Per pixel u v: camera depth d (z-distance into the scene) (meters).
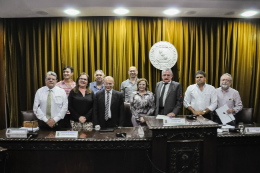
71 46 3.46
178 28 3.54
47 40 3.47
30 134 1.83
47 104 2.21
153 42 3.51
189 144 1.78
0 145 1.80
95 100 2.40
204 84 2.77
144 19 3.49
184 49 3.56
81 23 3.45
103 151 1.83
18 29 3.43
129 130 2.09
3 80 3.49
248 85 3.67
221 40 3.60
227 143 1.89
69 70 2.97
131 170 1.84
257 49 3.66
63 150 1.82
